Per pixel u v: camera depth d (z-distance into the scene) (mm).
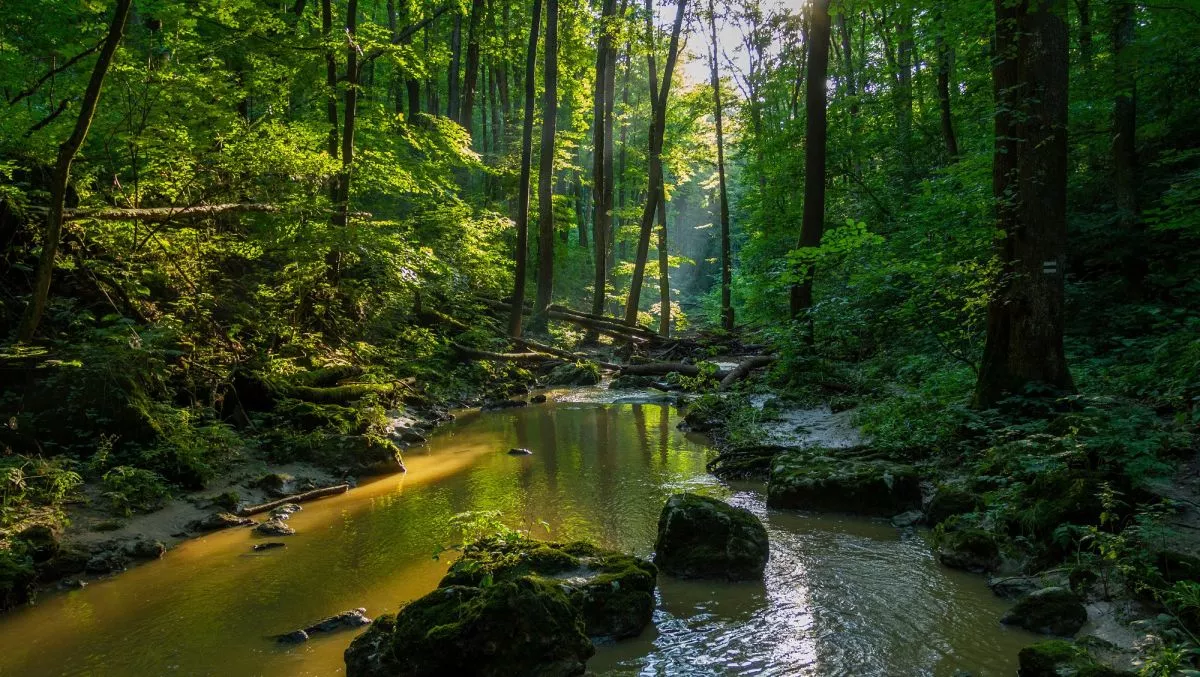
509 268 23484
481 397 15156
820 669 3922
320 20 16078
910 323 10625
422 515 7027
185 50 10023
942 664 3918
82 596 5211
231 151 10453
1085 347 8938
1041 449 6062
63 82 9570
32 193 8836
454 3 21422
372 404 10992
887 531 6305
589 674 3885
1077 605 4234
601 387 17391
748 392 13422
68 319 8805
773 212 22141
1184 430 5973
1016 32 6969
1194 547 4438
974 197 10273
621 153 37219
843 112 19109
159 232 10109
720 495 7617
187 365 9172
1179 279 9062
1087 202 11203
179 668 4117
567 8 23781
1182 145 10469
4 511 5754
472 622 3764
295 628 4633
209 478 7695
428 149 19750
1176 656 3227
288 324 11641
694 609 4785
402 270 12773
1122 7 9797
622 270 30938
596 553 5062
